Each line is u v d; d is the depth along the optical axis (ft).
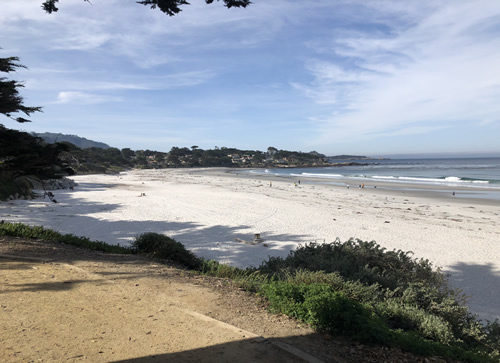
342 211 84.23
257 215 76.64
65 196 107.24
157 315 15.24
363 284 23.35
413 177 230.68
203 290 19.44
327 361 11.78
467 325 21.27
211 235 56.54
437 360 12.58
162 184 175.94
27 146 38.55
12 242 28.66
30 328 13.21
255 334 13.69
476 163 530.68
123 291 18.28
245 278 22.62
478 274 40.06
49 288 17.92
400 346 13.26
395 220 73.00
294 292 16.57
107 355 11.51
